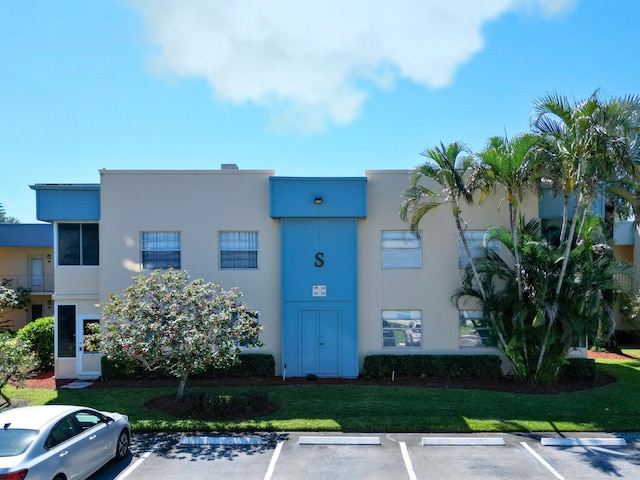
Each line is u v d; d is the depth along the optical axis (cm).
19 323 2734
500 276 1559
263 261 1719
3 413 862
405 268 1730
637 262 2562
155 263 1728
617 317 2519
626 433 1151
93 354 1720
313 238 1698
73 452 823
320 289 1692
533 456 1016
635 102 1383
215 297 1388
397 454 1027
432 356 1666
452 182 1470
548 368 1525
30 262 2761
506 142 1448
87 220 1730
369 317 1717
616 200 1770
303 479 908
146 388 1530
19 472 710
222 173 1731
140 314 1260
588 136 1320
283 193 1686
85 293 1731
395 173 1731
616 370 1788
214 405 1227
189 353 1223
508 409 1299
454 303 1708
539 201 1728
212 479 909
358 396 1420
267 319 1711
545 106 1402
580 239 1504
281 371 1692
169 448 1063
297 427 1166
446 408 1305
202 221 1723
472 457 1010
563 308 1433
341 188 1686
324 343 1688
